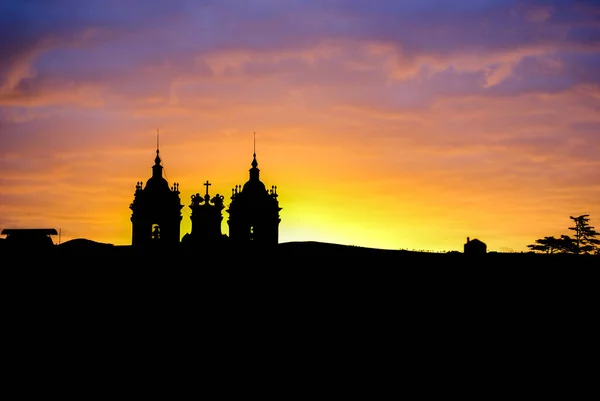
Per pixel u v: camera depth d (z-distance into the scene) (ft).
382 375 176.24
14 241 270.87
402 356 186.70
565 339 199.00
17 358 180.04
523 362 184.96
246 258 256.93
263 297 225.76
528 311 218.79
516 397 167.84
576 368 182.29
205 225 267.39
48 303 215.51
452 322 209.46
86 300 219.00
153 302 218.59
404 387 170.71
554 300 228.43
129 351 185.37
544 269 262.88
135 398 162.81
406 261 272.72
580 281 248.11
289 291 231.71
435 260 277.44
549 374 178.81
